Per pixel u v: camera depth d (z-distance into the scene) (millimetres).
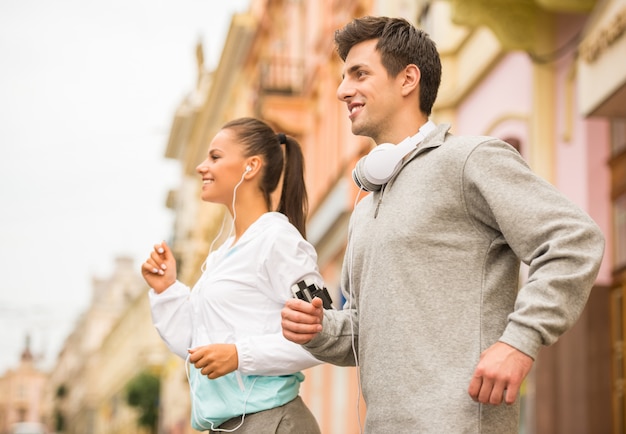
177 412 37656
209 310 3957
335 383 17484
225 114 33438
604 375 8578
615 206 8852
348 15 17312
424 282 3131
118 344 61188
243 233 4184
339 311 3521
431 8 12695
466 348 3066
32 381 127312
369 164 3303
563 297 2908
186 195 42562
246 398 3832
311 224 19859
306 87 20703
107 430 64750
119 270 82500
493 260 3172
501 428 3006
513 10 9609
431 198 3178
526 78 10102
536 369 8805
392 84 3379
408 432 3043
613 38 7691
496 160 3133
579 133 9125
